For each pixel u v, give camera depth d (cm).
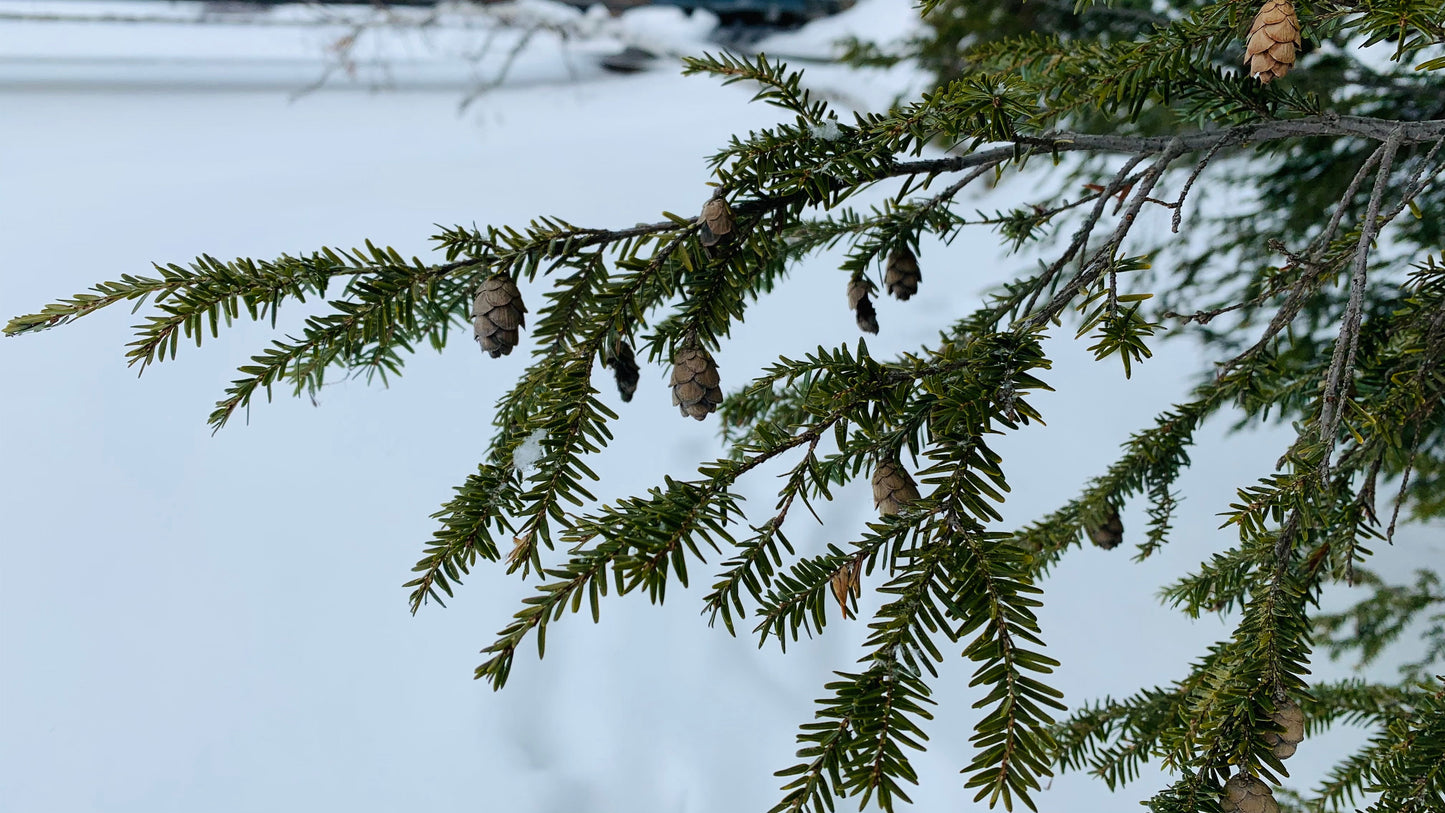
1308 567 86
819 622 77
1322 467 79
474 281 82
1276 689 79
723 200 80
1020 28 171
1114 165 179
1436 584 141
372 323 80
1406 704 97
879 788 74
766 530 77
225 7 428
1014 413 77
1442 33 78
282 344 80
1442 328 84
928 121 82
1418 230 120
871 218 89
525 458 79
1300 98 84
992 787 74
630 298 80
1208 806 78
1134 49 84
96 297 79
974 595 75
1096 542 98
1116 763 96
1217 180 166
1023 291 87
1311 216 138
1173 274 160
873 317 88
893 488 77
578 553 77
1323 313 131
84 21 401
